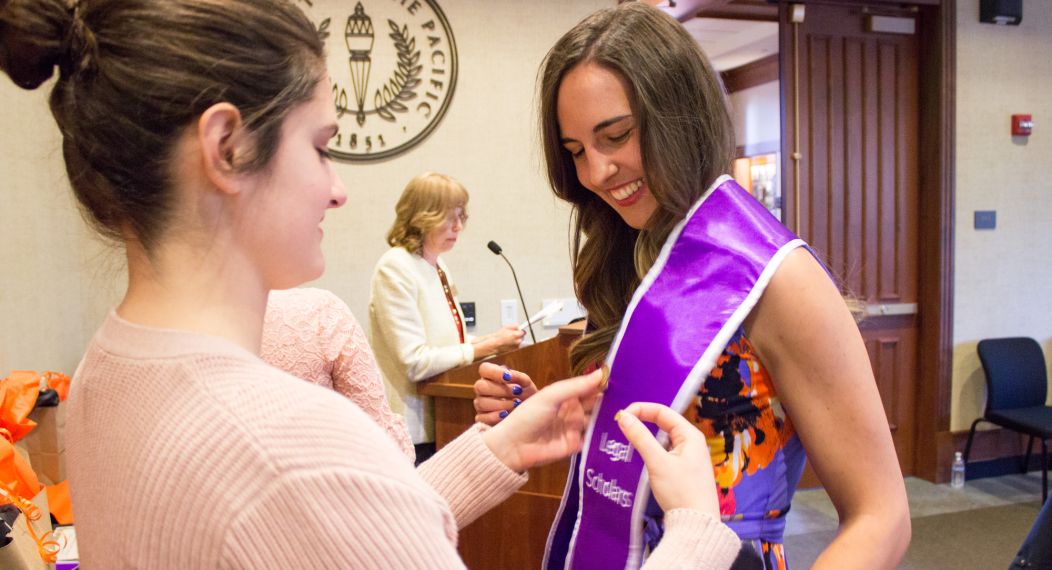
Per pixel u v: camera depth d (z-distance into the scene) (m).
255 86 0.52
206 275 0.54
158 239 0.53
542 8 3.33
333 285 3.20
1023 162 4.04
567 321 3.45
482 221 3.33
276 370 0.52
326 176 0.59
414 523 0.47
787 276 0.87
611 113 0.94
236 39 0.52
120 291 2.86
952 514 3.60
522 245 3.38
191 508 0.45
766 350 0.91
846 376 0.86
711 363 0.87
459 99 3.27
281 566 0.44
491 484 0.85
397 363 2.36
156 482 0.46
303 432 0.47
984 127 3.96
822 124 3.82
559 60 0.99
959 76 3.89
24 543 1.05
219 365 0.50
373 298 2.42
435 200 2.47
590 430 0.96
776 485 0.95
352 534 0.45
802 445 1.00
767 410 0.93
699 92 0.95
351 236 3.20
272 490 0.44
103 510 0.50
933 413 4.02
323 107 0.58
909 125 3.96
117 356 0.53
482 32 3.27
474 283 3.34
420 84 3.22
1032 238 4.09
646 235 1.03
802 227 3.82
